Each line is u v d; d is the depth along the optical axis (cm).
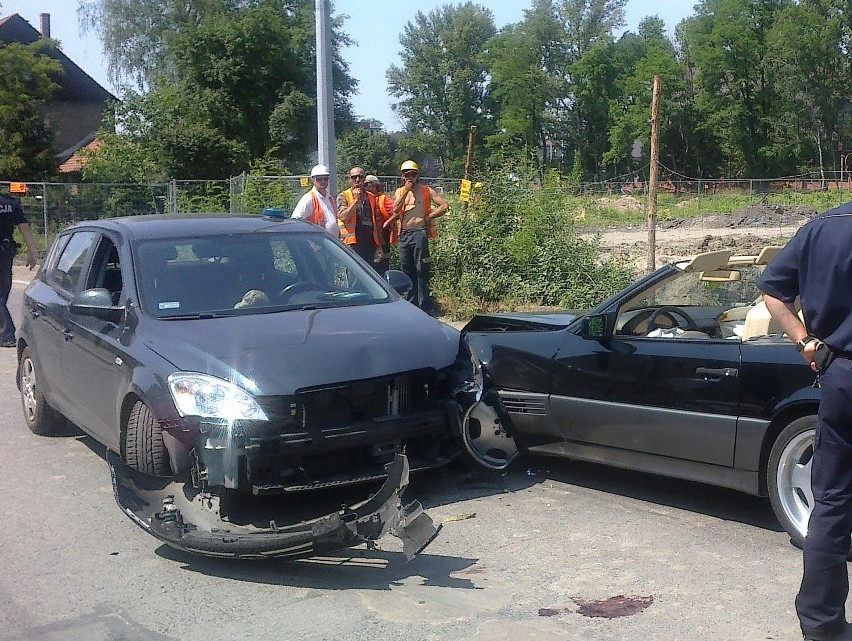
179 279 609
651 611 425
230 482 484
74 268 704
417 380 545
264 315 583
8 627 421
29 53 3572
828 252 367
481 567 482
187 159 3731
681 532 528
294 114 4703
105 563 496
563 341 608
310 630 412
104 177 3108
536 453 630
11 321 1181
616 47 8762
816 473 380
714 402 523
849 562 466
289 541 452
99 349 597
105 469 664
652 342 561
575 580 463
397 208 1170
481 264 1312
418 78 9456
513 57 8944
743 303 617
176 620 426
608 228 3559
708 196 5334
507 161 1383
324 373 513
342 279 660
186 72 4853
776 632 401
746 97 8250
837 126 8156
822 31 7925
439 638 402
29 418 763
